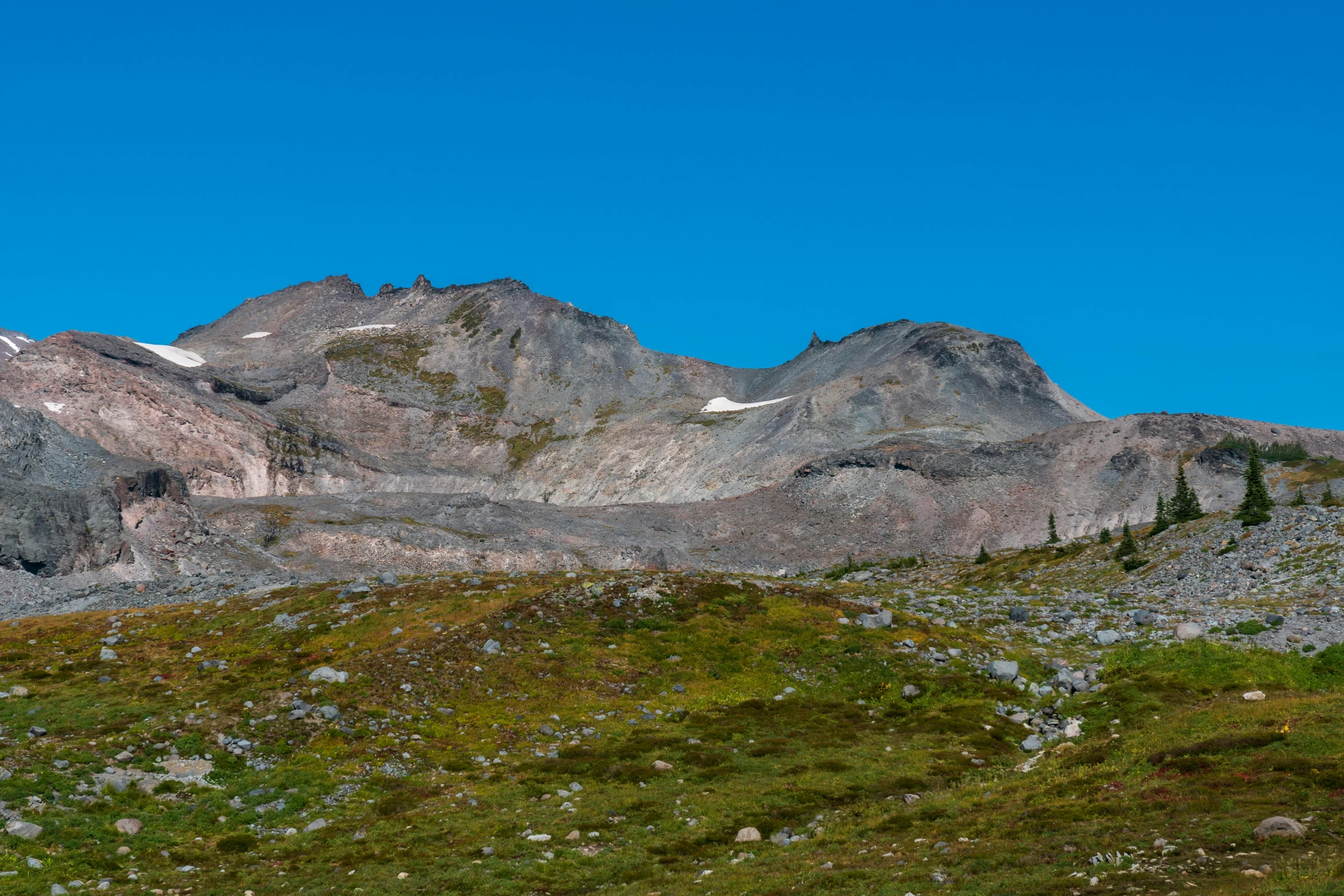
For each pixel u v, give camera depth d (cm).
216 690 5006
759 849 3269
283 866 3297
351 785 4078
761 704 5044
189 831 3606
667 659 5528
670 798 3819
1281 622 5491
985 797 3481
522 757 4441
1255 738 3388
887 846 3072
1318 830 2533
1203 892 2219
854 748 4400
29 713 4619
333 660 5359
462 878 3077
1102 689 4888
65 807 3631
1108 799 3139
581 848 3338
